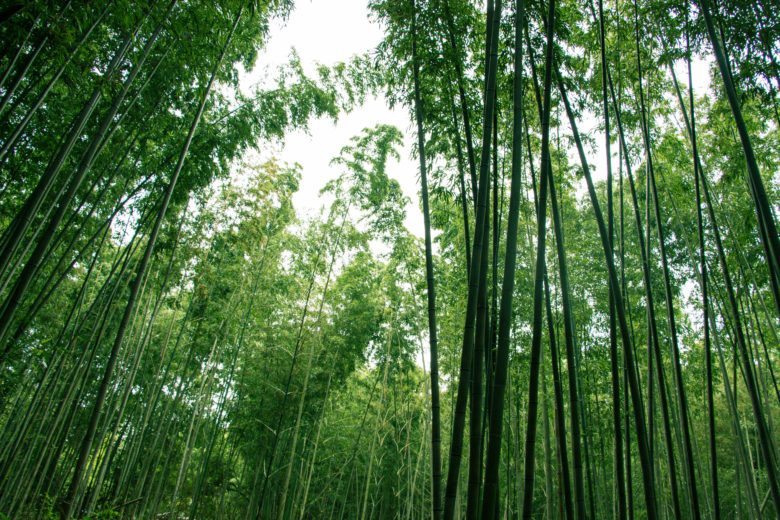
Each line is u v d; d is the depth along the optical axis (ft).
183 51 15.25
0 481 17.39
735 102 11.74
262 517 34.19
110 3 11.85
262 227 26.91
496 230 12.88
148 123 17.24
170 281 25.40
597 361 25.76
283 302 33.30
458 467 8.20
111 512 17.79
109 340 27.09
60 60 11.54
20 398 24.13
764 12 13.93
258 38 20.18
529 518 8.83
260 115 21.67
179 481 27.14
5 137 14.78
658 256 25.17
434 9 14.40
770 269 11.57
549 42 10.45
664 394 13.94
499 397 8.09
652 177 15.11
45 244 11.19
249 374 32.27
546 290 13.66
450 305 27.48
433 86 15.78
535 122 17.83
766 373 27.68
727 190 21.45
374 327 32.89
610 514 30.48
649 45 17.38
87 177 18.15
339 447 39.17
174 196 19.76
